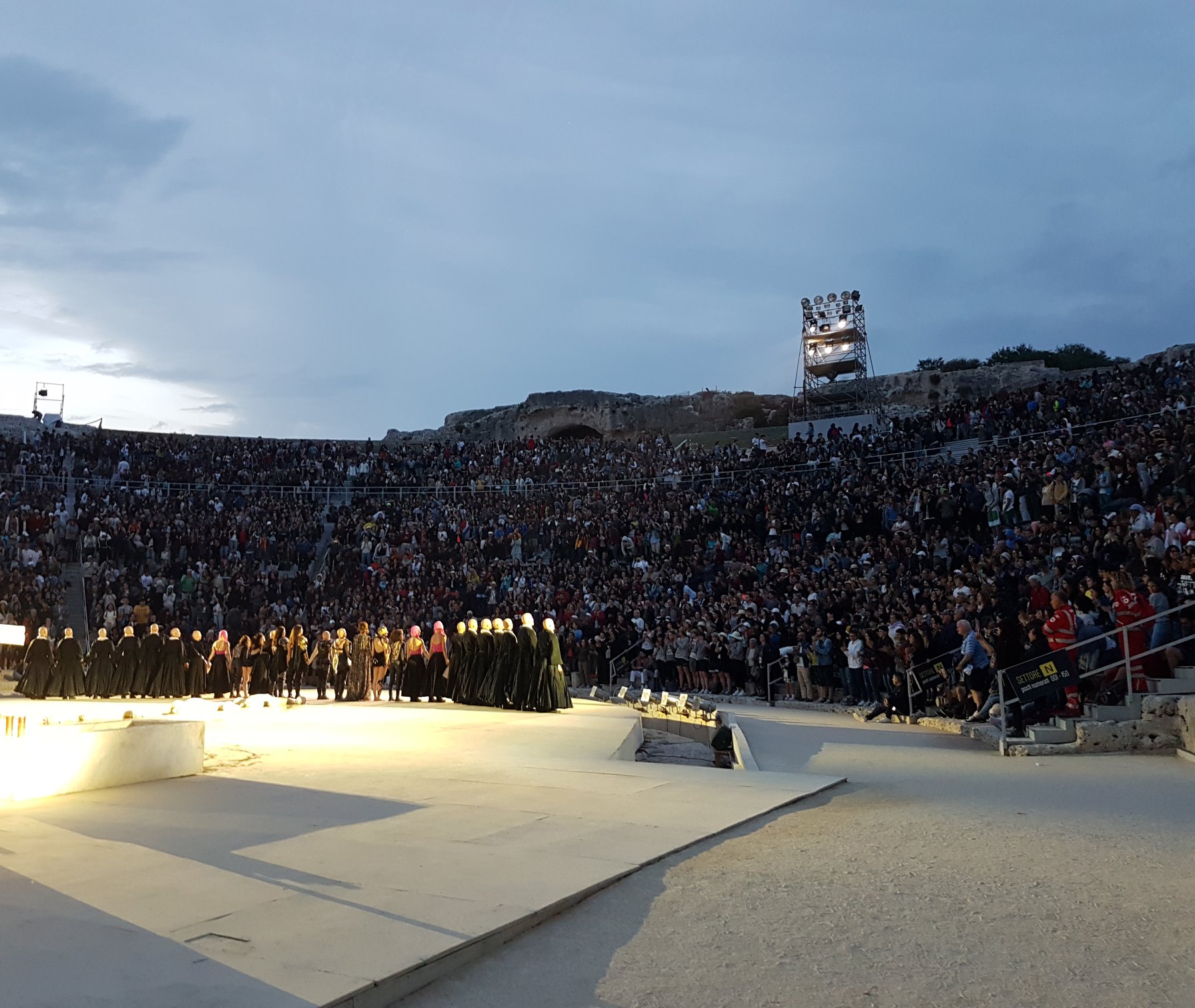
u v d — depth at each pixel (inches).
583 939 190.7
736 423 2258.9
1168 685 513.7
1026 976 168.7
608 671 1208.8
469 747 508.1
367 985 155.3
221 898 205.2
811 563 1185.4
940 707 725.3
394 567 1593.3
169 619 1412.4
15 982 153.9
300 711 777.6
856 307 2048.5
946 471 1259.8
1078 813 320.2
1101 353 2354.8
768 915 204.7
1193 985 163.9
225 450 1984.5
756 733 668.7
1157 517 783.7
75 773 347.3
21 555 1438.2
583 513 1643.7
